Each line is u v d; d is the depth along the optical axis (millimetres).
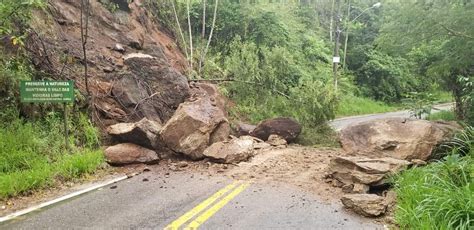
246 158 8664
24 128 7590
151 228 4734
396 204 5633
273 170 7883
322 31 33312
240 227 4816
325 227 4883
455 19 12078
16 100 7875
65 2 11188
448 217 4562
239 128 11633
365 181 6320
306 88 13508
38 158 7180
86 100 9180
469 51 11930
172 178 7160
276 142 10852
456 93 14844
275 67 15211
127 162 7879
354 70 32875
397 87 32281
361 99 28266
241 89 14461
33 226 4789
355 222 5078
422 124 8359
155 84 10656
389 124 8602
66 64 9562
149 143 8320
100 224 4859
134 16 13336
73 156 7469
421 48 16062
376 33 34812
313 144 11828
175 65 13695
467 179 5637
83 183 6742
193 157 8406
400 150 7969
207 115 9133
